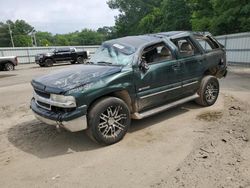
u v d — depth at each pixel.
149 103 4.85
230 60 18.36
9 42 103.00
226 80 10.41
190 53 5.63
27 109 6.88
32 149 4.26
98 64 4.94
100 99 4.16
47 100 4.08
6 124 5.64
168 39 5.30
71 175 3.36
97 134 4.06
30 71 18.95
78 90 3.86
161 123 5.15
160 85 4.93
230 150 3.75
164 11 44.50
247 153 3.64
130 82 4.43
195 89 5.85
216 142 4.04
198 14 28.95
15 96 8.77
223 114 5.51
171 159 3.62
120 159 3.72
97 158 3.81
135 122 5.28
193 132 4.57
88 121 4.03
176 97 5.43
